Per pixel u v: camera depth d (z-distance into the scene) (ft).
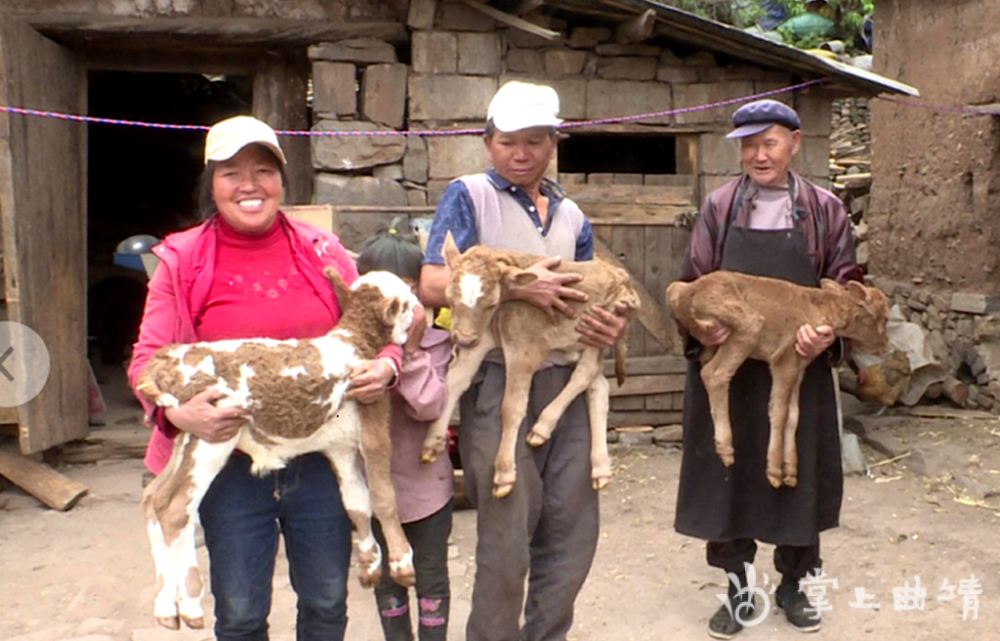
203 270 8.05
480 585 9.48
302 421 7.73
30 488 18.39
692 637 12.41
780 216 11.43
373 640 12.29
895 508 17.35
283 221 8.43
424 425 9.64
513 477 9.11
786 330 10.83
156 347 7.97
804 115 21.59
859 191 32.12
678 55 21.13
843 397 24.53
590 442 9.73
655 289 21.42
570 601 9.77
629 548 15.66
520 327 9.11
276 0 19.85
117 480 19.53
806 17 39.63
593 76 20.79
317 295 8.38
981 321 23.94
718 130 21.31
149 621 13.14
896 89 21.11
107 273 32.65
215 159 7.77
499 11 19.49
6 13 17.62
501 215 9.50
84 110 20.89
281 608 13.25
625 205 21.15
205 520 8.22
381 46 19.89
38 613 13.44
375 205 19.75
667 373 21.48
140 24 19.48
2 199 17.42
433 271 9.41
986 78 23.53
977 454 20.08
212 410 7.45
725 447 11.05
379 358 8.05
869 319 10.83
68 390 19.75
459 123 20.12
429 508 9.84
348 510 8.27
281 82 21.08
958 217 24.97
